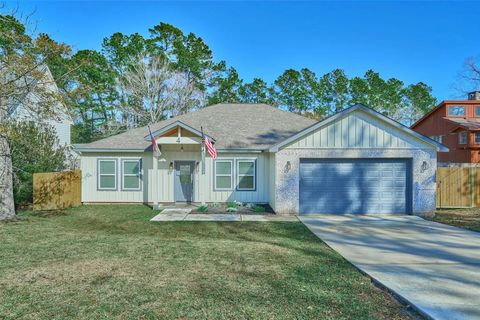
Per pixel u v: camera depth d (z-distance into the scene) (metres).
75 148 16.83
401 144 13.70
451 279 5.96
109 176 17.17
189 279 5.89
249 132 18.59
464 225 11.58
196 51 41.47
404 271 6.43
